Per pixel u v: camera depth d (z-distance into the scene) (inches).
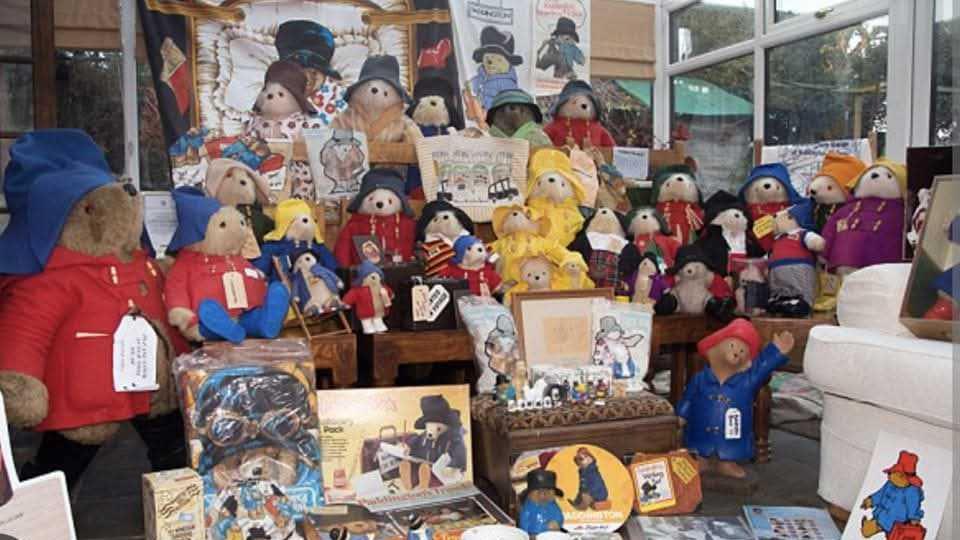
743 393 85.0
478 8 153.9
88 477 91.4
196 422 64.4
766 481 88.3
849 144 125.3
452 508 69.7
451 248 93.0
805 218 101.8
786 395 120.7
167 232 119.6
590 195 109.5
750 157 159.2
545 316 83.8
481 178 106.9
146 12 130.8
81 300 68.3
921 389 64.0
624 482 72.2
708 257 98.3
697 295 98.3
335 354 81.1
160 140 133.3
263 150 105.8
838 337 73.4
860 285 80.4
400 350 83.5
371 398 74.3
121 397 69.2
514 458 71.7
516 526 68.0
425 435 74.9
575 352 83.5
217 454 64.6
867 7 127.3
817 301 100.3
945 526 63.2
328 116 143.6
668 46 177.3
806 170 132.6
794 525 71.3
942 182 72.8
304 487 67.3
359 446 72.9
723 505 80.9
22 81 115.0
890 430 69.1
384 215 97.0
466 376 102.0
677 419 77.2
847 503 73.9
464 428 76.2
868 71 129.4
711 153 169.5
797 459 96.0
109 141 128.1
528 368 79.4
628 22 172.2
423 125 135.9
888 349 68.0
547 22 161.2
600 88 170.7
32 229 67.7
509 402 74.7
